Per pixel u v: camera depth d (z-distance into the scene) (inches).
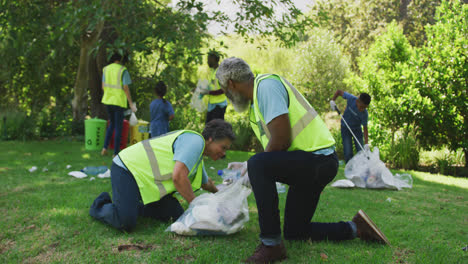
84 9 241.3
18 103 395.5
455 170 287.4
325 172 85.0
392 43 325.4
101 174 181.8
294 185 90.1
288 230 101.3
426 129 297.3
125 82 239.1
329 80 465.7
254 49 513.7
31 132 328.5
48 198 138.3
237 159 268.8
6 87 382.6
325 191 175.9
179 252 92.4
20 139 319.9
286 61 515.5
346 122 229.1
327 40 484.4
